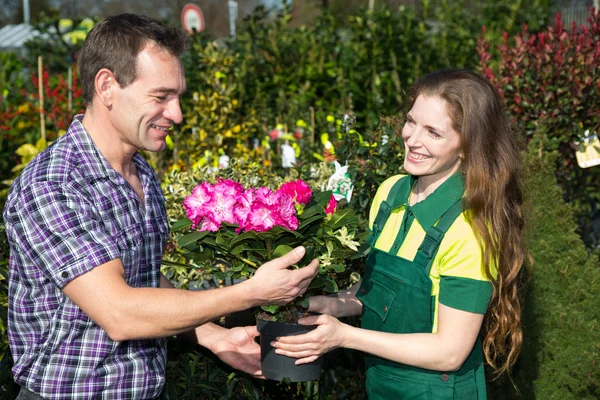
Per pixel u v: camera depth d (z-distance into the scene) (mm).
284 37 7090
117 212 1874
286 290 1890
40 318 1824
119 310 1715
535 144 3188
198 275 3152
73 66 7016
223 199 1972
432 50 7398
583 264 3029
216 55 5895
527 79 4473
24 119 6305
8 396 2422
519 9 8242
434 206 2006
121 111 1854
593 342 2867
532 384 2881
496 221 1965
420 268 1981
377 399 2143
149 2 28469
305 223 1972
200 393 2520
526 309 2896
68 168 1813
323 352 2012
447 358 1936
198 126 5574
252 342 2379
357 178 3141
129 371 1885
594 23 4875
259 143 6328
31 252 1758
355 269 2795
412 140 1985
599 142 4379
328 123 5617
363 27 7035
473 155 1965
